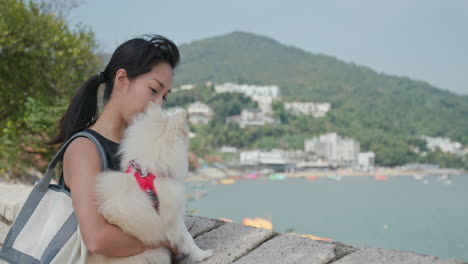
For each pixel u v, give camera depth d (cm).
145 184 165
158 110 178
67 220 180
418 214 6750
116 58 193
